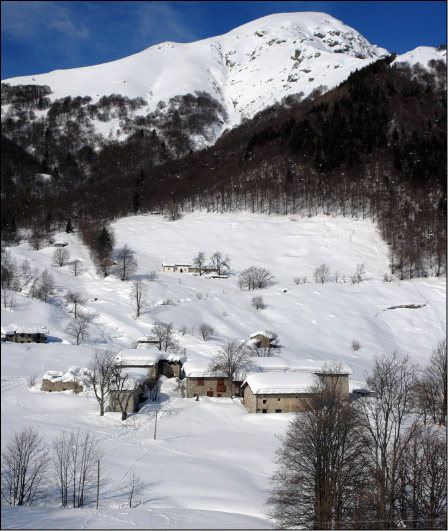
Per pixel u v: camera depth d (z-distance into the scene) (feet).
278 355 361.51
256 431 226.58
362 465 141.18
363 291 568.82
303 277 632.38
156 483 169.58
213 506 153.38
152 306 484.74
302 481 141.28
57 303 492.95
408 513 134.51
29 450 173.27
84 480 160.45
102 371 252.83
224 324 450.71
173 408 257.55
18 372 304.50
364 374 330.34
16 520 132.98
